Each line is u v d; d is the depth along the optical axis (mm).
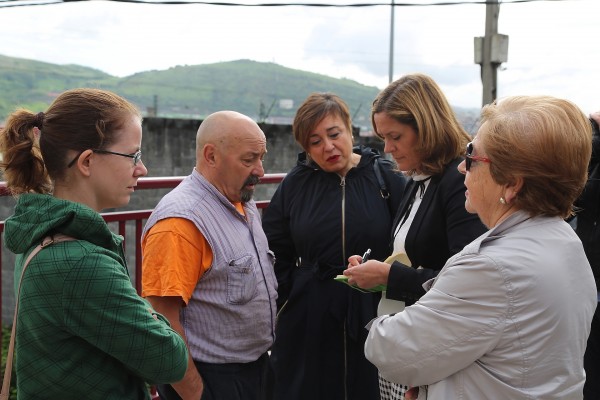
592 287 1727
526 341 1607
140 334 1626
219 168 2436
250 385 2488
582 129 1658
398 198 2951
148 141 12141
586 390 3195
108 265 1611
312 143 2941
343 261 2924
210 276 2346
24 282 1598
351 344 2945
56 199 1643
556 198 1668
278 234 3098
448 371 1678
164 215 2307
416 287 2287
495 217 1759
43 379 1601
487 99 12766
